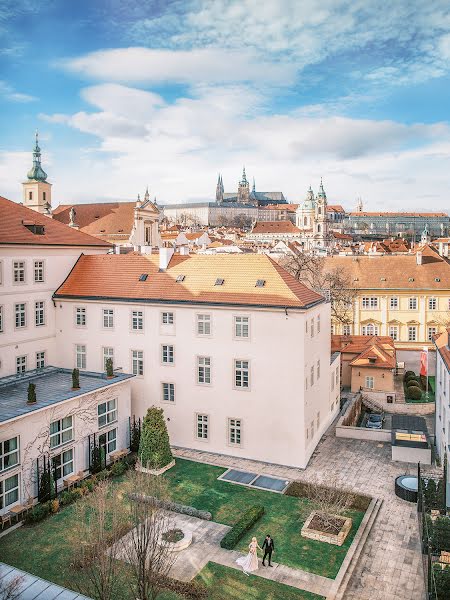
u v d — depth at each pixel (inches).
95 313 1803.6
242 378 1588.3
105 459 1528.1
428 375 2847.0
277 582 1019.9
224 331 1598.2
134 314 1739.7
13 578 882.8
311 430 1633.9
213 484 1428.4
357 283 3324.3
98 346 1807.3
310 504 1311.5
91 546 984.9
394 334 3309.5
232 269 1697.8
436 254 3499.0
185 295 1672.0
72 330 1850.4
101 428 1547.7
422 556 1096.8
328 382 1903.3
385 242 7672.2
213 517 1255.5
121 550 996.6
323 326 1792.6
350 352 2598.4
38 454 1337.4
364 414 2364.7
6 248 1701.5
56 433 1403.8
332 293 2910.9
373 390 2438.5
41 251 1827.0
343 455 1638.8
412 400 2436.0
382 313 3299.7
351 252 5792.3
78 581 995.9
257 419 1573.6
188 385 1663.4
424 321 3270.2
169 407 1697.8
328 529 1180.5
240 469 1523.1
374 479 1470.2
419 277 3312.0
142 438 1514.5
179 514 1266.0
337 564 1077.1
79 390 1499.8
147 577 866.8
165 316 1688.0
